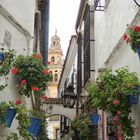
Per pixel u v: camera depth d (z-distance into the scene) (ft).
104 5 33.45
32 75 24.53
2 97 22.33
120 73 20.52
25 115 21.20
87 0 45.96
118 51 26.03
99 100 20.90
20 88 24.93
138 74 20.48
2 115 20.16
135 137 20.47
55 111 53.72
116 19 27.35
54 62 131.54
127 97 19.67
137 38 17.60
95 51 40.47
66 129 69.67
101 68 31.32
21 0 27.43
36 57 25.09
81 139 38.34
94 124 34.47
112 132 27.02
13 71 23.20
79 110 51.06
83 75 49.65
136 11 21.29
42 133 27.40
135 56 21.17
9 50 22.17
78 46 56.95
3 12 22.94
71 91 39.09
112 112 20.31
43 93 27.43
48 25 50.21
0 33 22.65
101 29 35.65
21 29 26.43
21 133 21.22
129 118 20.88
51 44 139.03
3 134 21.62
